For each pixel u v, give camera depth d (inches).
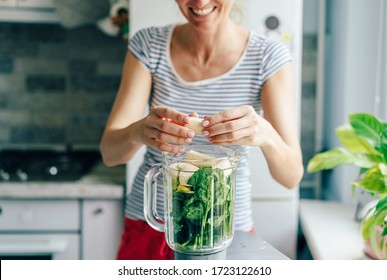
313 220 67.9
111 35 87.0
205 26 40.1
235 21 69.2
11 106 93.2
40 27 91.4
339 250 53.2
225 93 45.3
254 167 71.2
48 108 93.4
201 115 46.0
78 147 94.0
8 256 72.2
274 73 44.6
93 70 92.7
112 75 93.0
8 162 83.8
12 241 72.6
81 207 72.6
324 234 60.1
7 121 93.5
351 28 74.7
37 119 93.6
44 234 72.8
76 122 93.8
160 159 46.6
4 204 72.1
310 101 89.1
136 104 46.8
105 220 72.8
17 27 91.3
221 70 45.0
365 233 38.7
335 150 39.9
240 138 33.4
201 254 29.7
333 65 84.0
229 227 30.3
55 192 71.2
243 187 46.5
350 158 38.9
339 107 79.7
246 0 68.8
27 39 91.7
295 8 68.9
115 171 79.7
